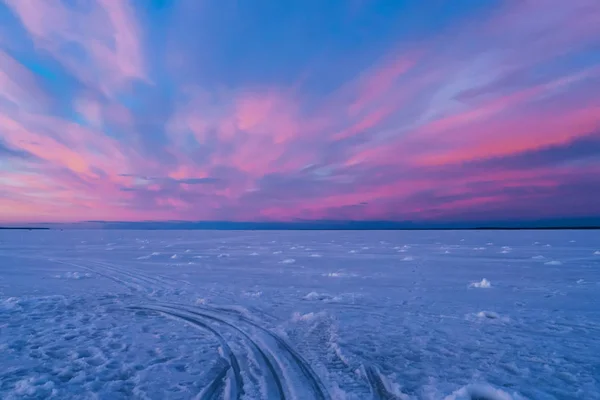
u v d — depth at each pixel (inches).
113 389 176.2
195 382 184.2
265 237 2349.9
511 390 165.9
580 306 346.6
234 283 502.3
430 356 220.2
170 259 839.7
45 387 175.8
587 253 877.8
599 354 221.6
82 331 277.1
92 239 2003.0
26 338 258.5
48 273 610.5
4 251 1084.5
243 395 168.4
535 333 264.7
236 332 274.1
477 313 324.2
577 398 165.8
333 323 295.7
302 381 185.3
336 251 1066.1
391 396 169.6
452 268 634.2
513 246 1165.1
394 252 1002.1
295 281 515.5
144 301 387.5
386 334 265.0
